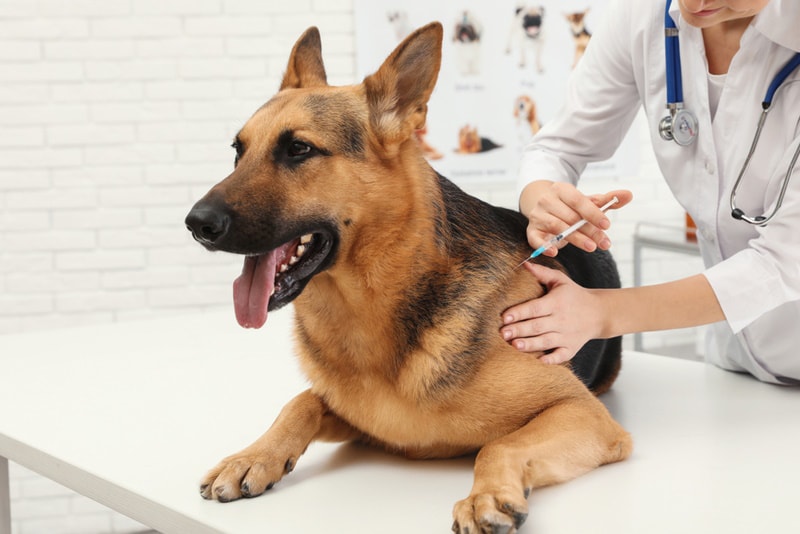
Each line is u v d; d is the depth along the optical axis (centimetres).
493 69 440
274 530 124
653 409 175
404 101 158
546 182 191
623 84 201
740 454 147
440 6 430
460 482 142
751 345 188
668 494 131
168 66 407
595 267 190
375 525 125
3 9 390
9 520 196
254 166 151
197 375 207
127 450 159
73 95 400
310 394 162
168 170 411
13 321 404
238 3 411
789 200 166
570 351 153
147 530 396
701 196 186
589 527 121
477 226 161
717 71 179
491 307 151
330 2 421
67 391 196
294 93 163
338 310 153
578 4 443
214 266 418
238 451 154
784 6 160
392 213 152
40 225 402
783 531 117
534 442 138
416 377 147
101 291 410
